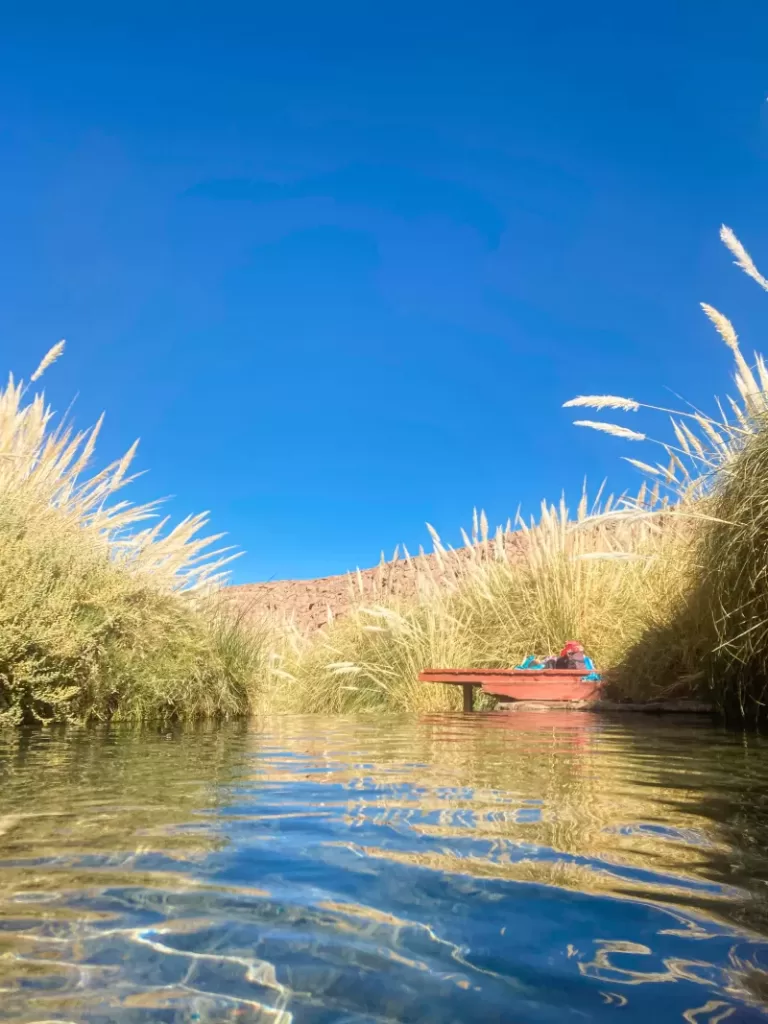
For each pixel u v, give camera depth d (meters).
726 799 2.43
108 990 1.09
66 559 6.12
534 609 9.53
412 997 1.07
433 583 10.70
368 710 9.21
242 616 8.61
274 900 1.46
